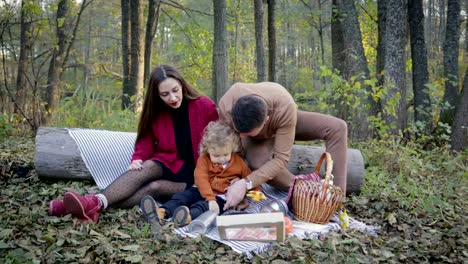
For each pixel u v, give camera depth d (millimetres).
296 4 19844
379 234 4109
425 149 8609
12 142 7559
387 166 6297
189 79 20406
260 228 3561
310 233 3805
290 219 4109
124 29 13516
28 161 5676
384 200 4992
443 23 27078
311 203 4023
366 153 6574
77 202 3830
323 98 7922
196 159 4602
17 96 9398
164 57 24125
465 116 8156
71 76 23000
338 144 4426
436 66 18422
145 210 3859
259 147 4316
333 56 11977
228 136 4148
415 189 5113
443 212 4672
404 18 8977
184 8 16297
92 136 5117
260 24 12406
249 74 23203
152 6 15398
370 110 9281
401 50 8984
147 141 4637
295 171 5078
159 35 24734
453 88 10844
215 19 11016
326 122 4445
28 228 3664
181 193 4242
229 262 3275
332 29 11984
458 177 6082
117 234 3678
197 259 3281
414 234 4117
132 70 13055
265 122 3914
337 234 3846
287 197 4234
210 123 4340
